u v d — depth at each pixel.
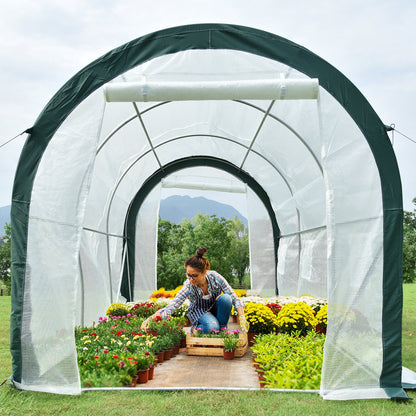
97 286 7.82
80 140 4.16
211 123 7.70
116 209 9.03
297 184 8.15
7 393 3.69
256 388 3.75
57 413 3.15
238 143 8.56
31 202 4.08
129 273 10.30
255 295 10.47
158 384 4.11
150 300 9.30
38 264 3.98
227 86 4.16
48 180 4.11
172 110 6.82
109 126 6.19
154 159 9.43
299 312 5.67
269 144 7.66
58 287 3.91
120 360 4.02
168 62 4.38
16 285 3.98
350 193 3.98
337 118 4.09
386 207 3.98
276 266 10.77
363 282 3.87
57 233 4.02
